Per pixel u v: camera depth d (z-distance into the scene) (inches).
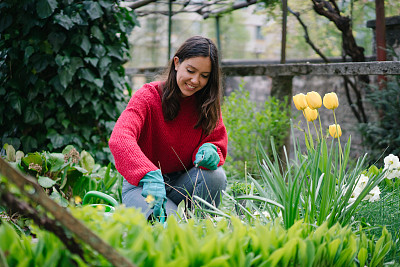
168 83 78.7
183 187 83.7
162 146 82.9
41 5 112.8
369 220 66.4
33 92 118.4
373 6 176.2
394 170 81.0
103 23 127.4
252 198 57.8
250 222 59.4
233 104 148.7
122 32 132.4
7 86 117.9
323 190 58.6
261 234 42.7
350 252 47.9
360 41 192.4
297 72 137.1
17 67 118.9
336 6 162.7
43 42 118.9
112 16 128.6
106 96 130.3
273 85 152.1
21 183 34.9
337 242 46.1
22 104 117.4
